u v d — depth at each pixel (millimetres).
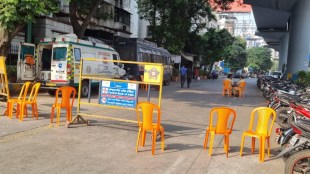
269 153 6609
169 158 6156
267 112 6688
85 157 5934
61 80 14430
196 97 18234
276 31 56781
